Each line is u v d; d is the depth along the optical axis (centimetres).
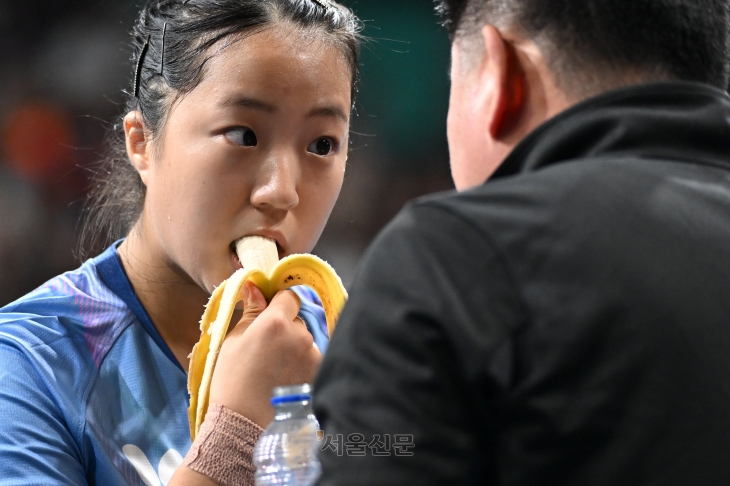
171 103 407
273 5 411
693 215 223
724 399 204
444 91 1514
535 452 205
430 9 1496
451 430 206
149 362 428
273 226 404
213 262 406
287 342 349
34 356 399
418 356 208
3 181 1472
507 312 210
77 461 394
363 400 208
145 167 433
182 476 330
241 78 395
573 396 204
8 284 1417
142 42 441
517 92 259
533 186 225
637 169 228
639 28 250
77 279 442
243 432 334
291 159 405
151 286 437
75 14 1537
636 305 207
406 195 1503
